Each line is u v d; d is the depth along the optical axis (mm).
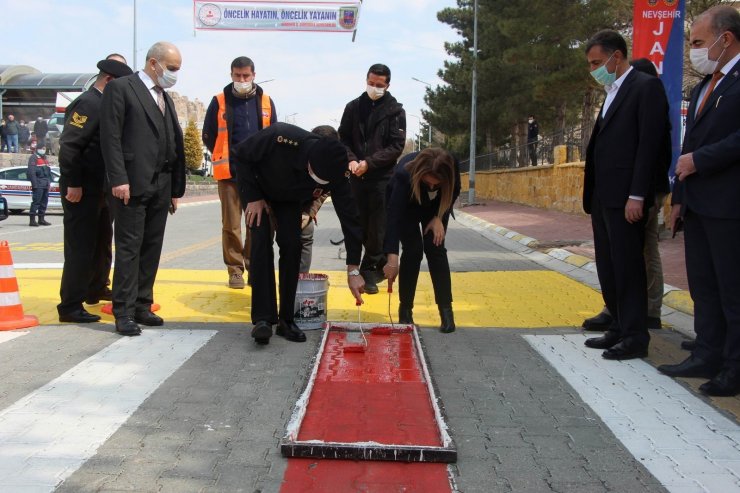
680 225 4371
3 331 5043
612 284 4789
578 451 3117
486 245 12367
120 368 4199
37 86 28984
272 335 5043
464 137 44781
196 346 4711
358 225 4773
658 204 5125
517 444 3189
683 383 4051
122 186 4816
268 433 3271
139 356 4461
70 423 3340
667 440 3240
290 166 4473
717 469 2936
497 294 6953
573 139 20641
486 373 4238
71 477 2783
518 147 27875
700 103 4133
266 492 2713
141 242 5113
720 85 3887
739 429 3369
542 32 20125
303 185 4570
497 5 27422
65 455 2984
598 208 4773
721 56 3889
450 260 9844
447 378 4133
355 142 6492
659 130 4273
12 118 24578
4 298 5180
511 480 2836
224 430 3297
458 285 7504
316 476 2855
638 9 8992
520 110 28812
